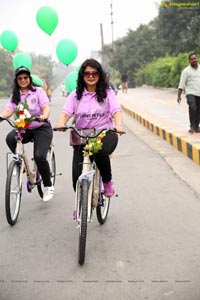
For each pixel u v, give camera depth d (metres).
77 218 3.77
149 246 3.93
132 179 6.34
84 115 4.12
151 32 43.59
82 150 4.07
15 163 4.63
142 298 3.06
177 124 10.78
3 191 5.97
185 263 3.56
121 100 21.27
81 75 4.03
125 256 3.74
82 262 3.56
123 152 8.48
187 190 5.67
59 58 9.96
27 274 3.46
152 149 8.66
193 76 8.84
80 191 3.82
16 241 4.15
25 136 5.02
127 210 4.98
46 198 5.16
